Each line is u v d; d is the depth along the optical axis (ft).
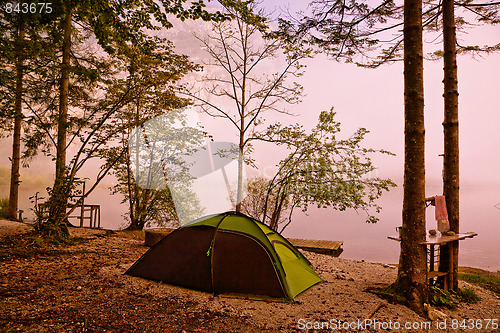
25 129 42.39
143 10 25.67
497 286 26.96
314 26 24.53
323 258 33.01
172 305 15.84
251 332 13.26
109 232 40.75
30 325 12.27
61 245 28.35
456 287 21.09
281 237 21.90
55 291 16.49
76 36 38.55
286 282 18.17
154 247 20.83
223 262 18.75
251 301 17.03
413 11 18.48
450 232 20.72
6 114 31.58
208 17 25.25
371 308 16.44
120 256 26.96
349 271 27.22
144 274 19.94
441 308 17.53
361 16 23.71
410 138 18.25
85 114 37.65
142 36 29.76
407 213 18.12
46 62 34.01
